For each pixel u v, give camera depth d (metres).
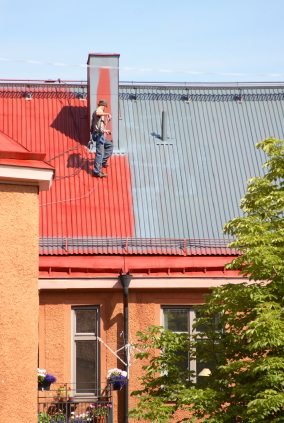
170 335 34.41
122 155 48.16
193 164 48.12
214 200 46.81
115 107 48.72
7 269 29.56
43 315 43.28
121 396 42.75
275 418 31.53
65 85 50.88
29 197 29.98
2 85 50.41
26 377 29.55
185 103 50.62
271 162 34.50
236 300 33.47
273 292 33.41
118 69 48.97
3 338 29.38
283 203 33.81
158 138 49.06
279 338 31.98
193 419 32.97
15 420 29.34
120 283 43.38
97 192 46.53
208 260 44.16
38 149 48.09
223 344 34.22
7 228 29.67
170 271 43.81
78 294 43.53
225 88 51.50
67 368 43.16
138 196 46.62
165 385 34.41
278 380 31.59
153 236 45.06
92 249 44.03
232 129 49.75
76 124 49.38
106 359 43.28
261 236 33.19
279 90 51.66
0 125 48.84
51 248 43.91
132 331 43.50
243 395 32.22
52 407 41.56
